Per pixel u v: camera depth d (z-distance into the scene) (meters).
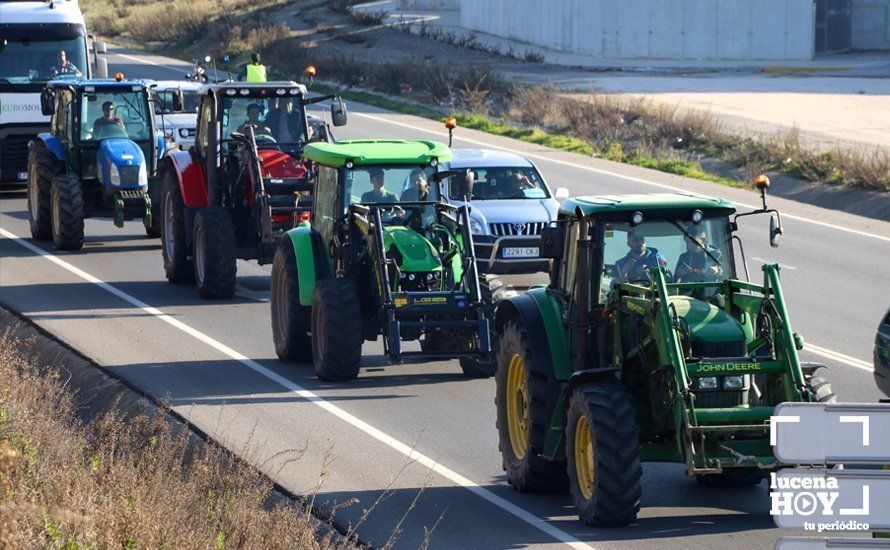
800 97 173.00
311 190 77.94
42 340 69.25
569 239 45.03
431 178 64.00
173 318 75.44
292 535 35.84
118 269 91.56
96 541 33.22
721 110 161.62
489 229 82.06
